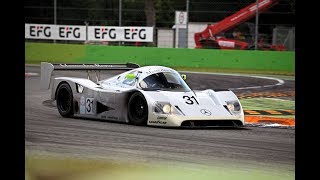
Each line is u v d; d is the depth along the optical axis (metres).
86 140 18.58
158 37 69.19
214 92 24.05
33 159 15.09
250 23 76.25
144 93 22.58
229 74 55.72
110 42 66.75
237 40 71.06
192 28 75.88
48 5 79.69
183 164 15.09
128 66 27.92
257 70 57.94
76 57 60.75
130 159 15.52
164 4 89.31
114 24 80.94
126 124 23.19
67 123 23.22
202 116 22.00
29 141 18.03
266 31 76.56
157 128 22.02
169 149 17.33
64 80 26.09
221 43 71.06
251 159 16.19
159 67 24.41
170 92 23.16
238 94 41.50
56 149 16.67
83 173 13.62
